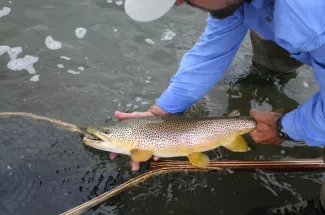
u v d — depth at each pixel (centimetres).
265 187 105
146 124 96
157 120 98
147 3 74
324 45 68
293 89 134
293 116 88
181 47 144
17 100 119
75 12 153
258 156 113
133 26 150
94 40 143
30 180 100
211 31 100
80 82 128
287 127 90
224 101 128
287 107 128
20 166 102
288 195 103
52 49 138
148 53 141
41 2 155
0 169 100
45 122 113
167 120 98
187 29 152
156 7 74
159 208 98
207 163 95
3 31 141
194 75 104
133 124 96
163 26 152
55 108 118
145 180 103
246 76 137
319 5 66
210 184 104
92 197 98
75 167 104
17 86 124
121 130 95
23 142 107
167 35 148
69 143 108
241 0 77
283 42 74
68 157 105
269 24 87
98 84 128
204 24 155
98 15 153
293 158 113
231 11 77
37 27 145
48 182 100
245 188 104
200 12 159
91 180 102
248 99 130
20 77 127
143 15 75
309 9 66
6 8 151
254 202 101
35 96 121
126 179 103
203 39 104
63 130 111
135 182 101
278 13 71
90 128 98
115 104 122
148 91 128
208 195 102
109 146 96
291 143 117
